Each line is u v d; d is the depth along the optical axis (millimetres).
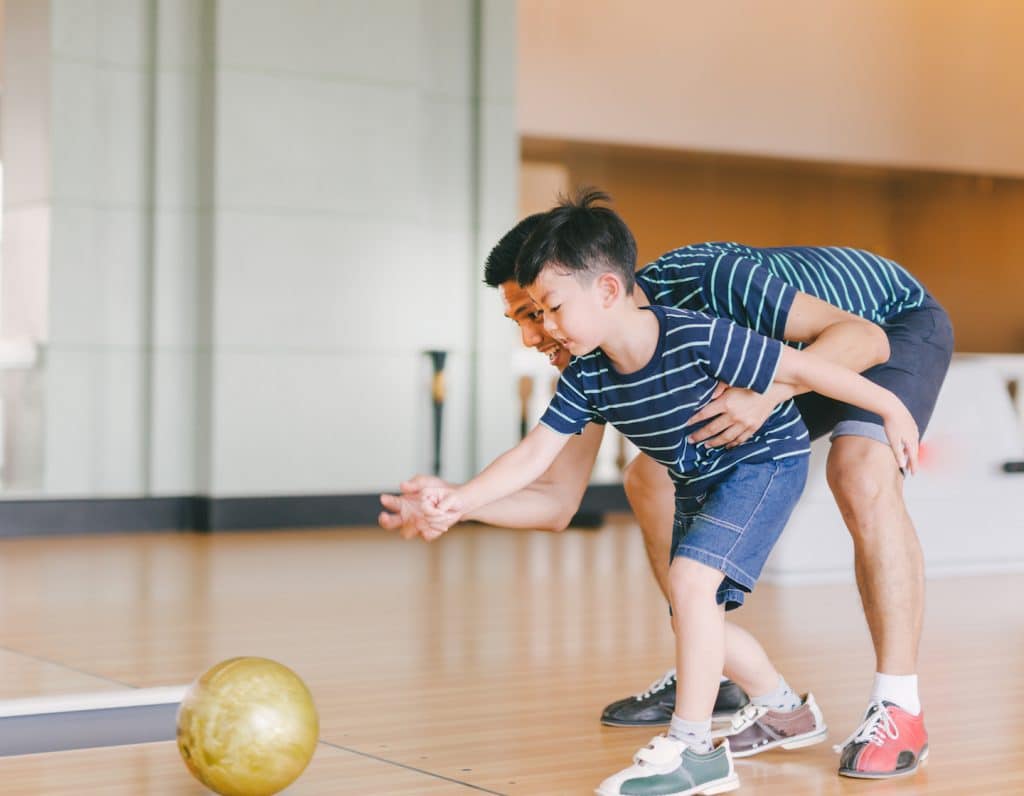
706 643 1905
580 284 1842
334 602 4195
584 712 2559
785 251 2301
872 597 2117
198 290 6801
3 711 2424
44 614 3936
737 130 9469
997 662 3164
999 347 11070
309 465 6816
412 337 7020
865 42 9859
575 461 2354
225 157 6641
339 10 6832
